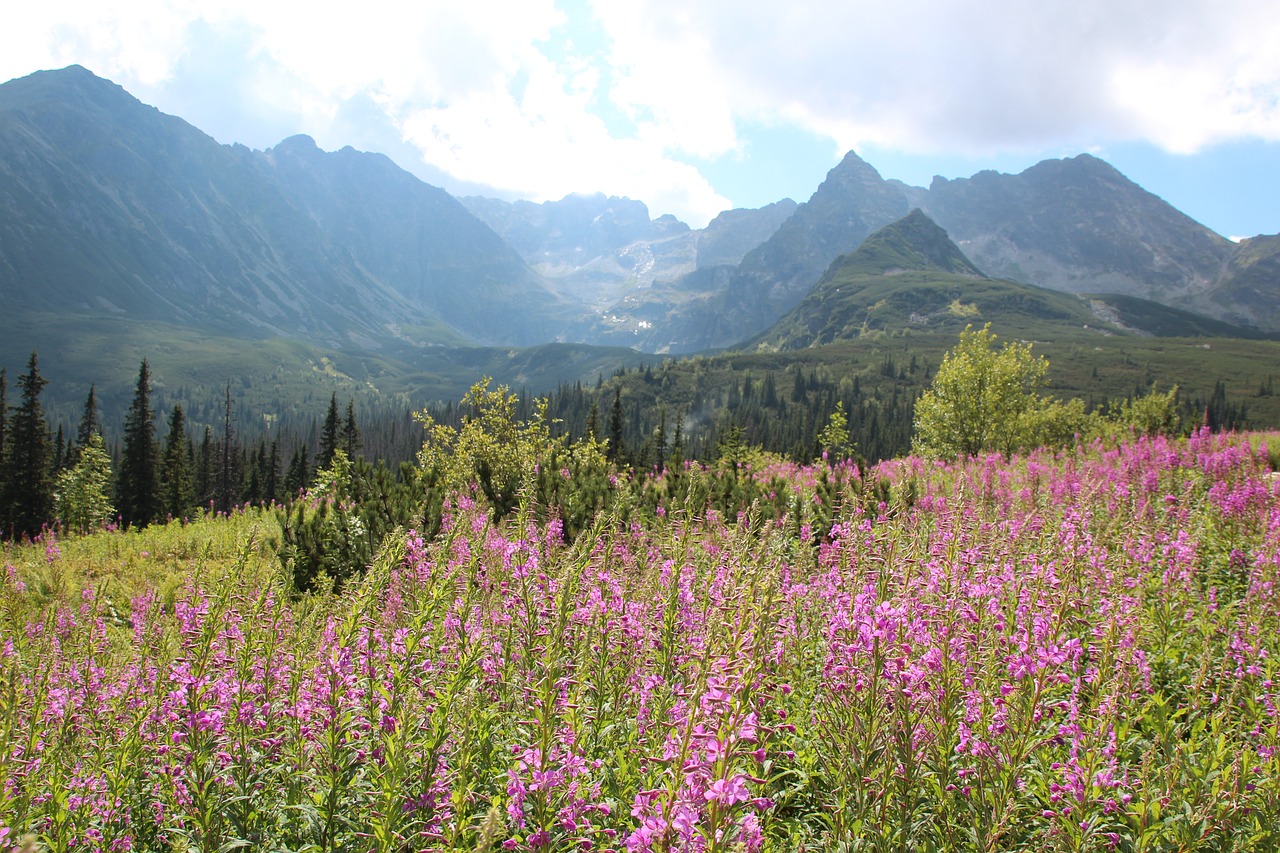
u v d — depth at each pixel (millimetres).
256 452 108875
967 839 4410
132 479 75562
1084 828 4203
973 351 50844
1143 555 8438
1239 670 5961
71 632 7902
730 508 13820
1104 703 4562
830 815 4512
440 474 19016
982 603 5375
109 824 4734
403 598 7156
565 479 16031
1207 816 4344
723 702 3352
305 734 4863
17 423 64250
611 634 5645
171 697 5066
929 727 4473
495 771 4586
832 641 4980
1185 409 193125
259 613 5703
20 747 4844
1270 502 11438
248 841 4531
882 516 7281
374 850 4238
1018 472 18859
